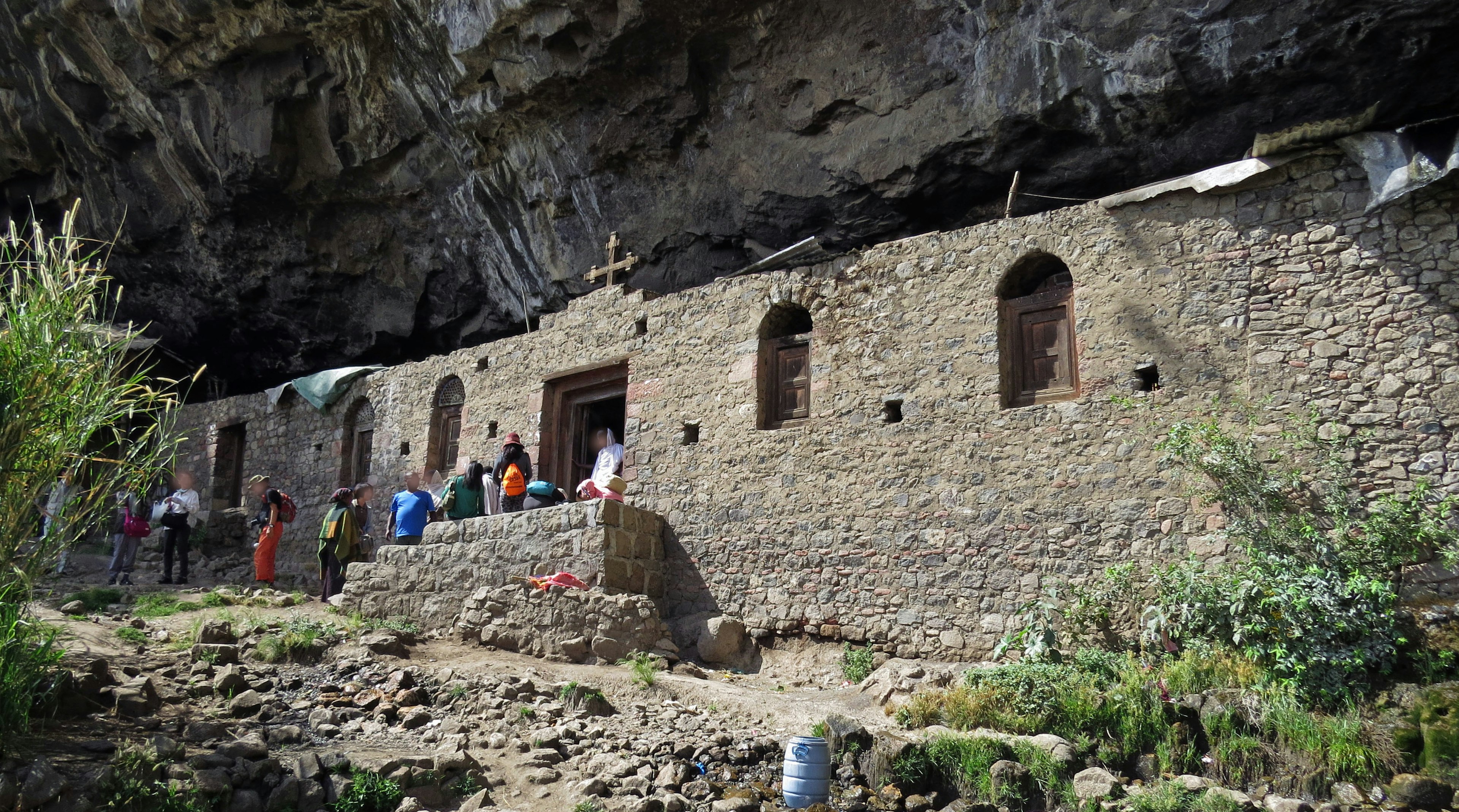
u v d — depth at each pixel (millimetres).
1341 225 8461
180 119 15812
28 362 5777
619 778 6219
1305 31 9008
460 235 15938
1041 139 10859
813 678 9797
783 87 12117
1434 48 8734
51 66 15945
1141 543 8680
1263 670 7234
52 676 6168
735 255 13594
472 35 12852
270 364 19859
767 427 11305
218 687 7203
